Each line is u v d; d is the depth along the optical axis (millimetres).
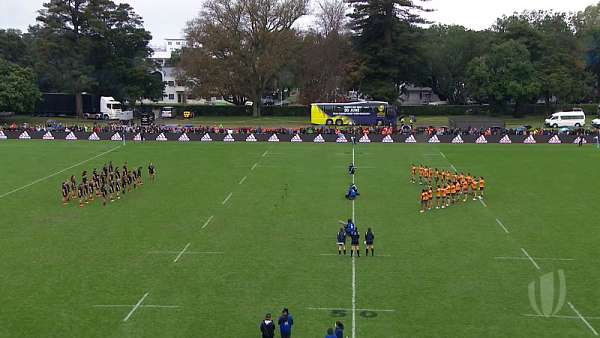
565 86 143500
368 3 152625
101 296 35844
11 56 160500
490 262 41938
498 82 144250
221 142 107188
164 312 33594
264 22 143375
